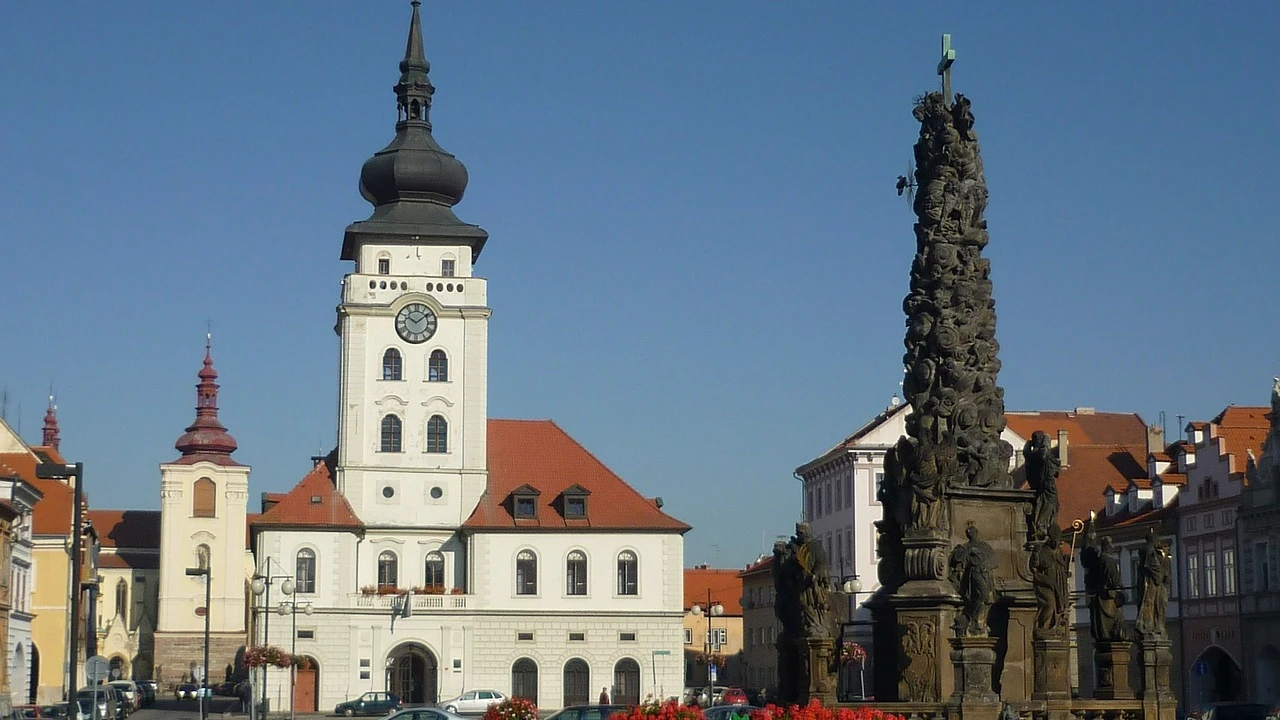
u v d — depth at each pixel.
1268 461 88.75
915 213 37.50
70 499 131.50
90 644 141.88
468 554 117.12
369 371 118.38
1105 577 37.69
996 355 36.88
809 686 35.25
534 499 118.44
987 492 36.00
